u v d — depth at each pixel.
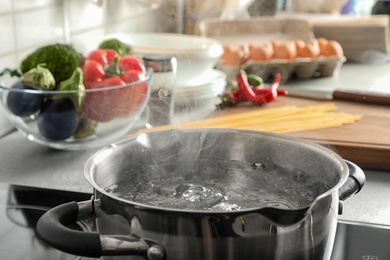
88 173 0.52
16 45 1.10
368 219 0.74
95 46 1.41
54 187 0.83
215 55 1.17
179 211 0.45
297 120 1.08
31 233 0.69
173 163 0.62
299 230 0.47
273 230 0.46
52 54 0.93
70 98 0.89
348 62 1.77
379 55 1.77
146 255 0.47
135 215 0.47
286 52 1.46
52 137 0.91
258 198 0.57
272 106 1.18
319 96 1.26
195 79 1.17
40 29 1.18
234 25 1.68
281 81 1.48
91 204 0.52
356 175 0.58
